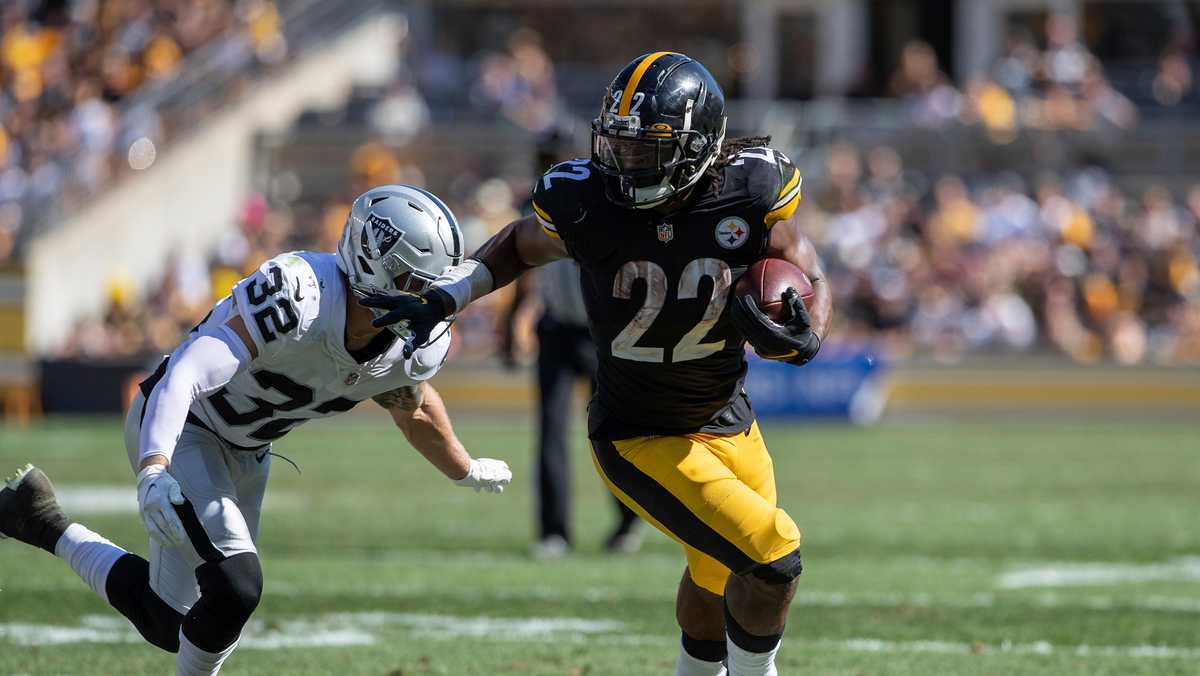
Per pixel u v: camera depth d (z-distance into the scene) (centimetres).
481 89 7531
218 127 7012
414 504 3409
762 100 8269
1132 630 1958
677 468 1390
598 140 1329
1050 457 4400
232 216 7044
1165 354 5831
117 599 1463
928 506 3372
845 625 1984
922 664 1728
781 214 1360
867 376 5322
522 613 2061
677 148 1299
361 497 3522
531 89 7606
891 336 5794
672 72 1312
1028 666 1723
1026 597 2212
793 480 3850
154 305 5966
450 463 1512
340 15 7994
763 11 8269
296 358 1387
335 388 1421
